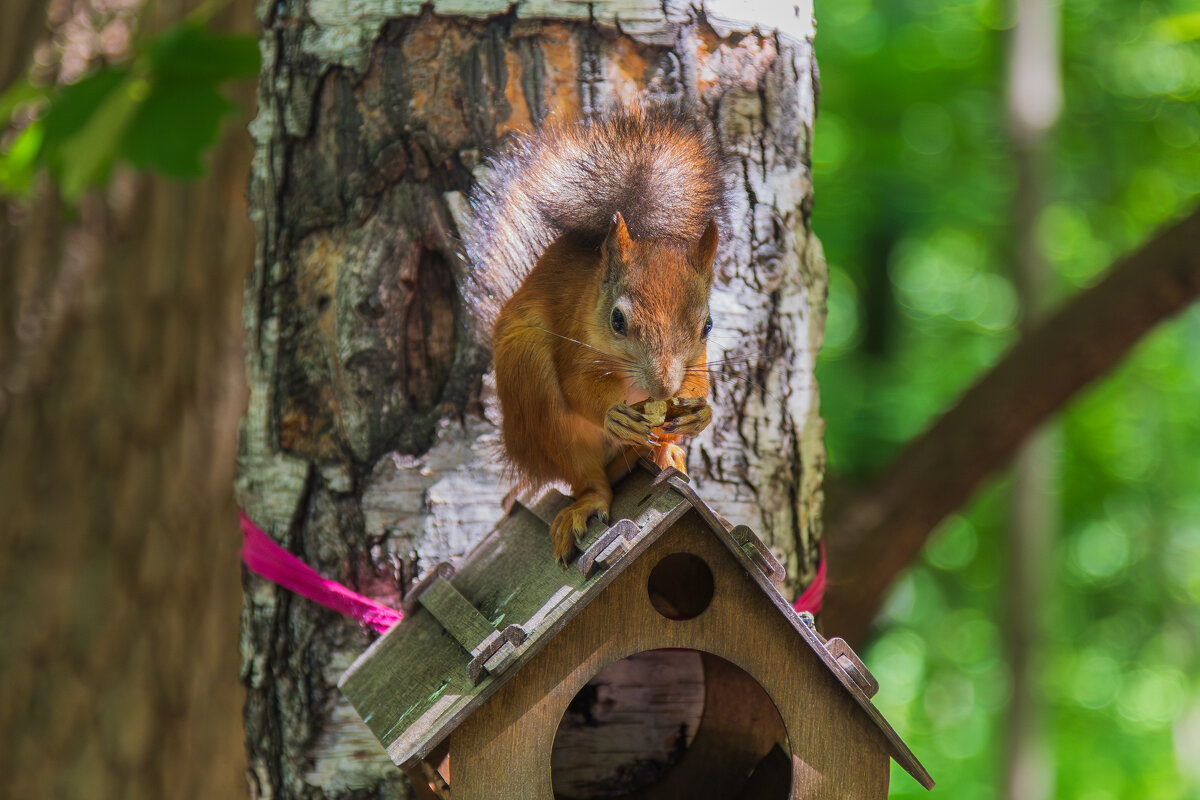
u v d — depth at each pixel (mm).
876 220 29531
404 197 6188
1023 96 15586
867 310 31047
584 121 5961
